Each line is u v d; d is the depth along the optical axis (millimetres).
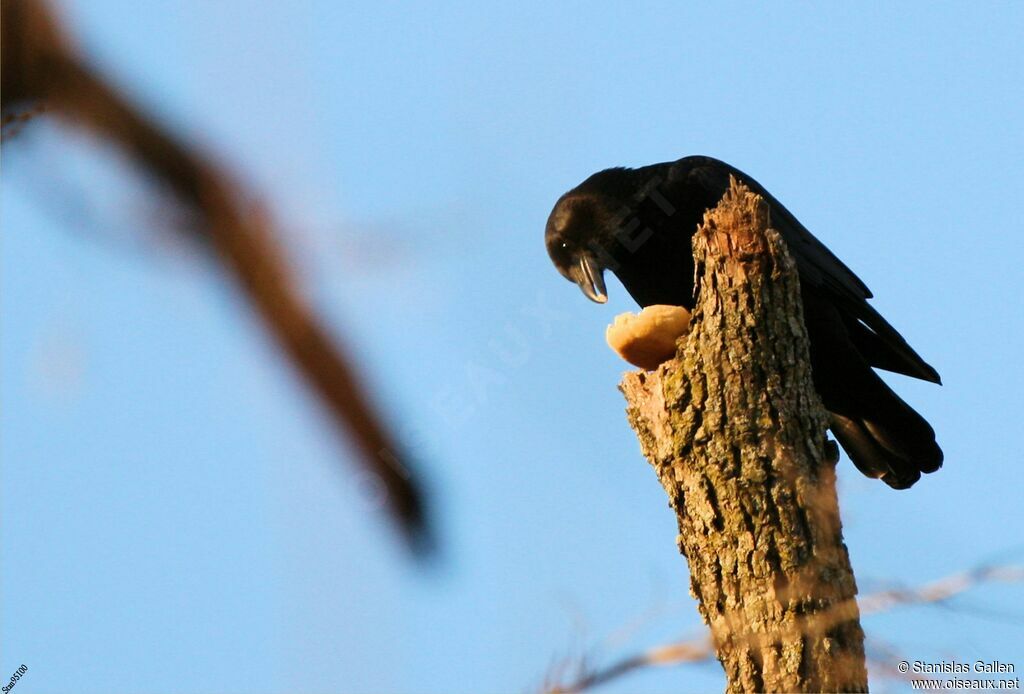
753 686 6270
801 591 6398
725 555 6742
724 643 6465
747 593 6555
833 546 6617
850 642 6250
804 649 6207
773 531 6656
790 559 6539
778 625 6340
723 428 7035
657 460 7281
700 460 7031
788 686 6141
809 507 6699
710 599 6730
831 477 6863
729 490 6852
